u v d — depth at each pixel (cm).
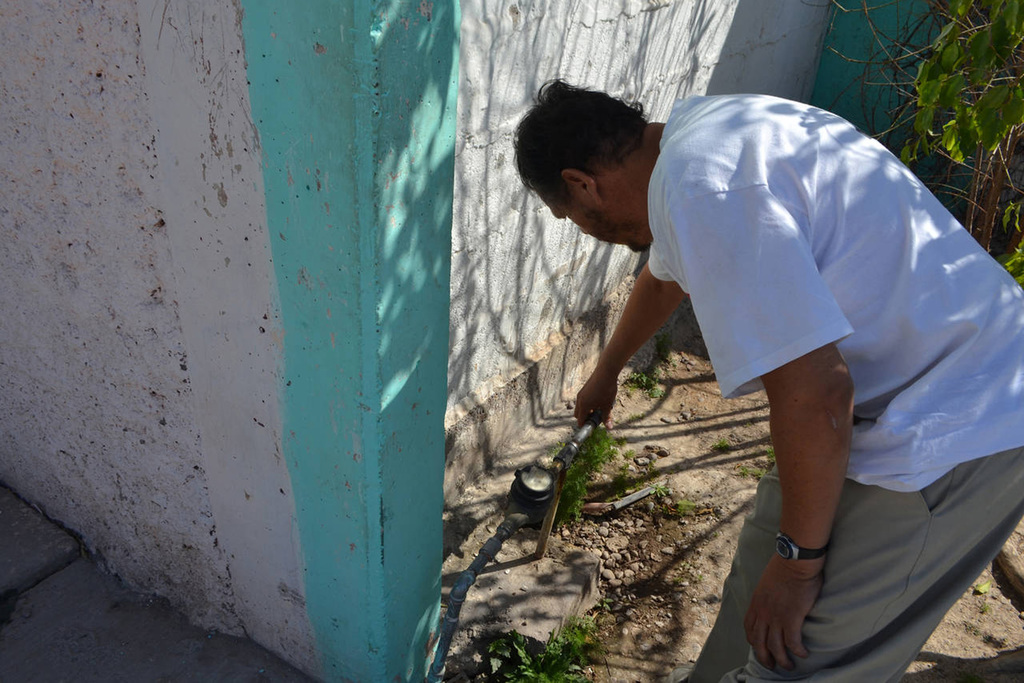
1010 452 149
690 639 244
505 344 291
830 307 125
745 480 309
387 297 144
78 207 168
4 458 238
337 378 152
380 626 181
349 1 117
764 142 134
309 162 133
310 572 183
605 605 255
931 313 140
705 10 356
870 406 150
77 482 218
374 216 133
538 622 231
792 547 144
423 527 185
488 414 284
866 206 138
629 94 318
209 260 155
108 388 190
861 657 162
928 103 267
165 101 142
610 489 303
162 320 170
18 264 189
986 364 145
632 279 386
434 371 169
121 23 140
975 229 366
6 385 218
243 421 171
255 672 201
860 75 530
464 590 186
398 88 128
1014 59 313
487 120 237
